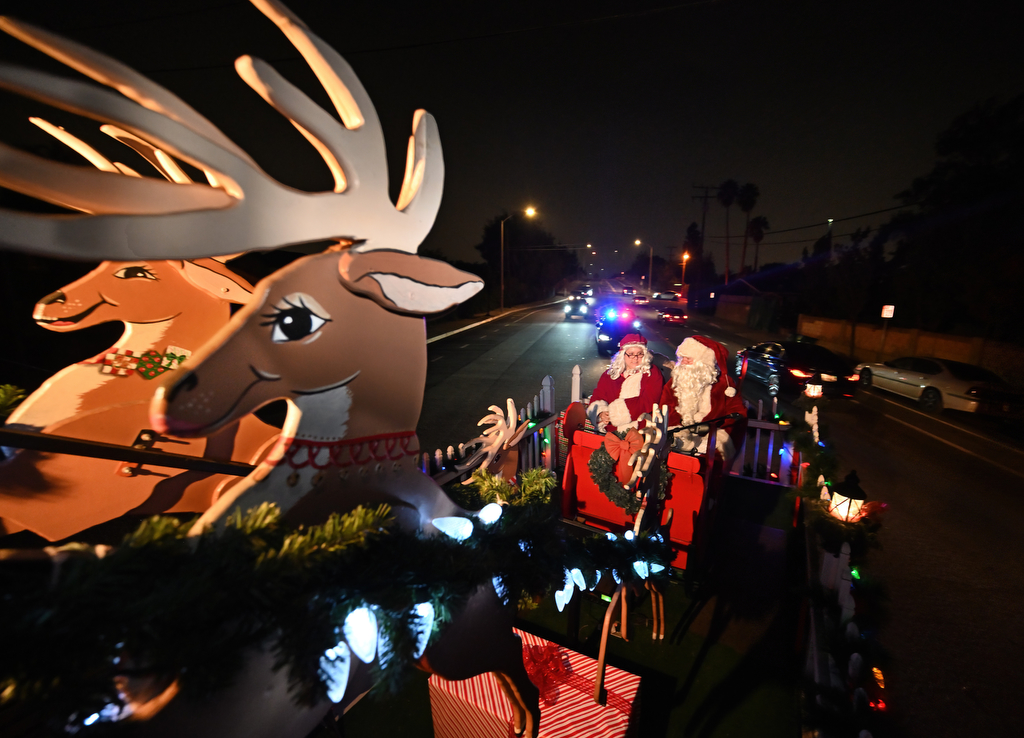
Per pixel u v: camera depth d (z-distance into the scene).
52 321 2.01
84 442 1.33
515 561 1.93
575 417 4.47
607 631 2.68
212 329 2.32
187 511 2.25
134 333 2.17
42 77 0.86
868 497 7.22
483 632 1.98
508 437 2.86
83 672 0.95
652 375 4.91
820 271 31.98
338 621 1.29
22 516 1.92
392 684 1.40
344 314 1.38
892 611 4.59
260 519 1.29
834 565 3.37
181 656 1.04
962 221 17.95
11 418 1.94
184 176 1.97
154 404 1.01
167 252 1.02
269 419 7.95
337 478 1.48
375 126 1.41
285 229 1.23
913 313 21.62
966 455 9.19
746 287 51.25
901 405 13.10
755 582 4.46
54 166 0.95
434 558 1.60
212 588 1.08
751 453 7.59
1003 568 5.35
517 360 17.45
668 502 4.01
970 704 3.56
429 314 1.58
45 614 0.90
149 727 1.14
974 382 12.02
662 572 3.27
